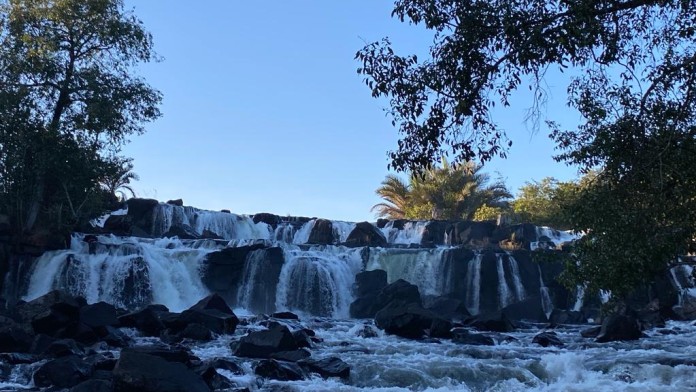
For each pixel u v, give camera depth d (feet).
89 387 34.40
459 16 33.68
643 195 34.47
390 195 205.16
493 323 74.33
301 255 104.17
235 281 98.78
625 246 33.50
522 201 190.08
